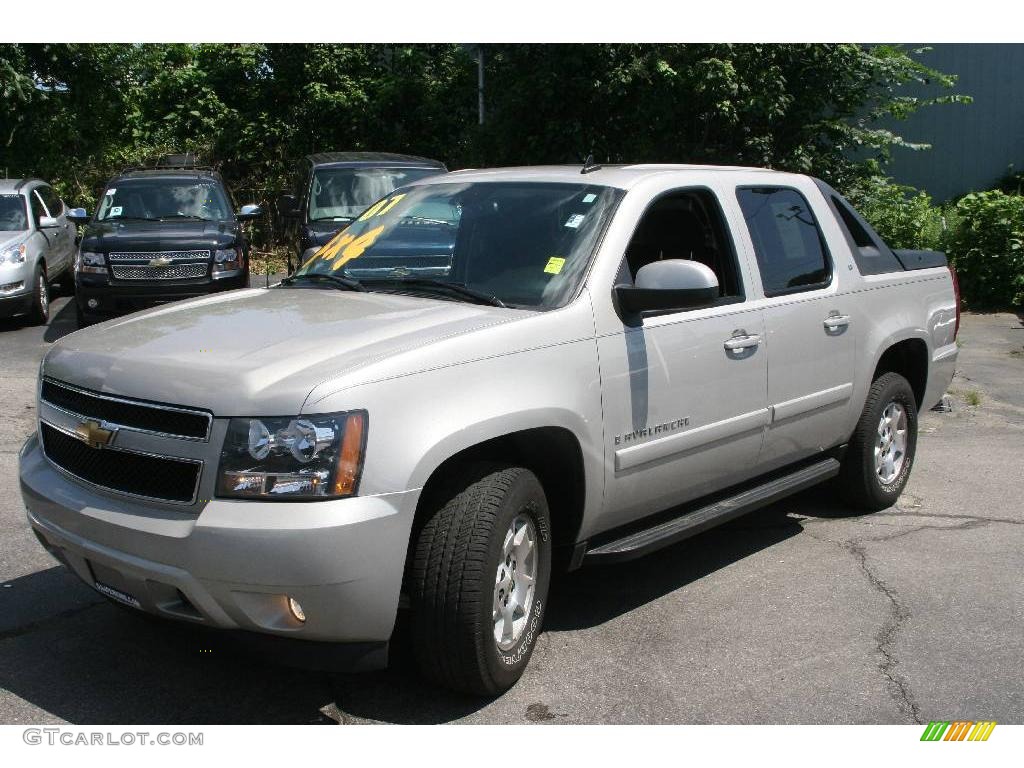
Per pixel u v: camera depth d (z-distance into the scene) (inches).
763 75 546.9
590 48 557.9
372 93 844.6
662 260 175.2
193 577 125.9
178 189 502.0
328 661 131.6
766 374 191.2
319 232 474.0
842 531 225.6
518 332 148.1
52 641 163.0
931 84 729.0
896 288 232.8
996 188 732.0
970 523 231.9
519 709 146.1
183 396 129.6
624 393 162.2
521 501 144.8
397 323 147.4
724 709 147.4
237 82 853.8
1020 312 562.3
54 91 773.9
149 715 142.3
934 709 148.6
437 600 136.7
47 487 143.8
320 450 124.6
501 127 595.8
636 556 167.0
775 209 205.2
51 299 583.8
